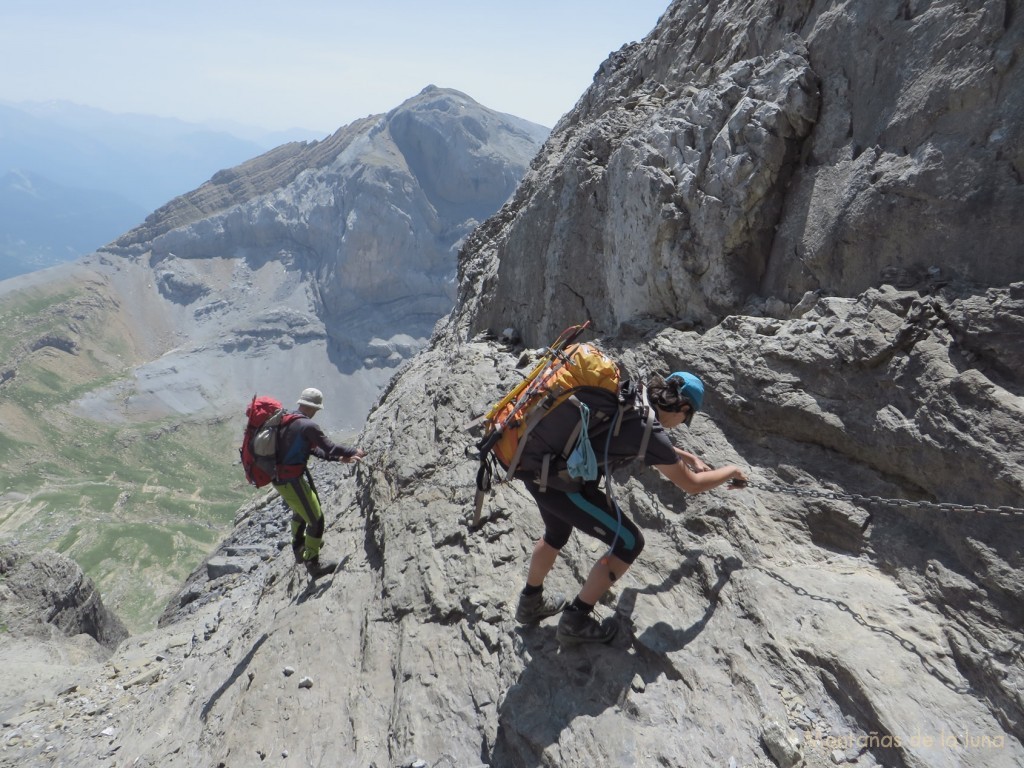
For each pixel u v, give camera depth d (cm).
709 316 589
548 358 388
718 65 725
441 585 522
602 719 360
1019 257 386
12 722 742
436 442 696
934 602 345
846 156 511
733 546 420
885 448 395
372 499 702
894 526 383
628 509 497
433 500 620
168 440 17500
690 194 592
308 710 488
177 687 662
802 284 527
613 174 681
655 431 364
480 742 397
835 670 329
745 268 573
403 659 478
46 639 1239
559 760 350
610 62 1296
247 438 625
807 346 457
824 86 542
